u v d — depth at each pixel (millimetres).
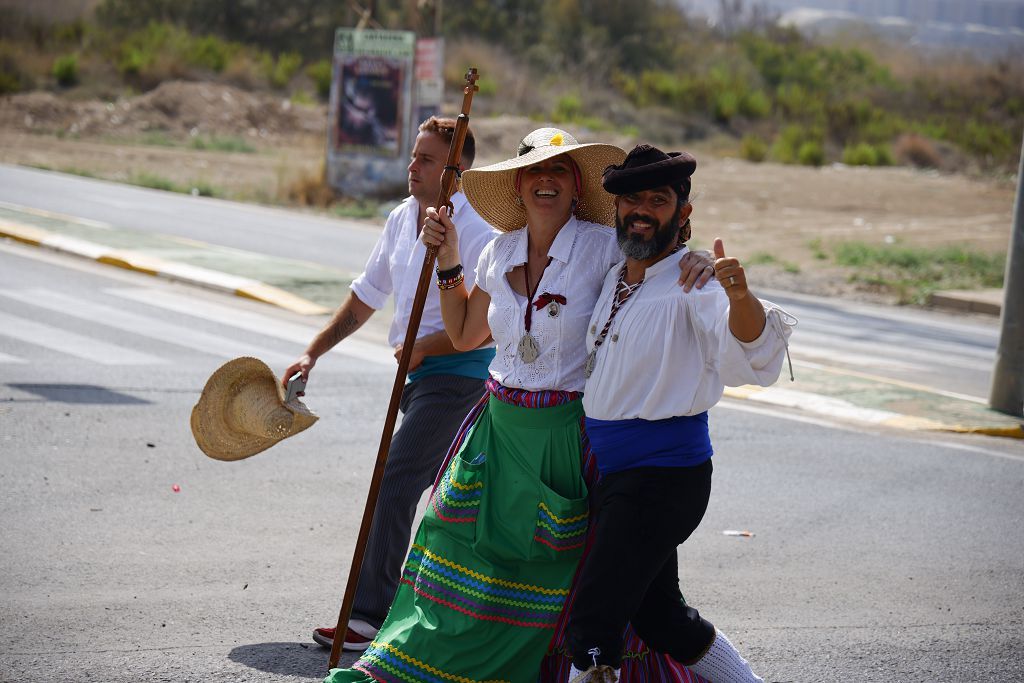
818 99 159750
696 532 18469
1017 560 17781
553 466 11094
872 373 33500
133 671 12539
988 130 147750
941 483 21844
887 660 13867
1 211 50406
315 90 132500
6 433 21125
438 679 10883
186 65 128250
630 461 10703
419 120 70625
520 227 12133
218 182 78500
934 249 63875
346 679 10906
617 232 10742
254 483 19469
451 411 13758
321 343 14781
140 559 15875
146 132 108000
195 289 37781
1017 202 27453
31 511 17422
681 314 10453
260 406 13141
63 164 82125
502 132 116312
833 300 49562
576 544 10930
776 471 22078
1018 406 27734
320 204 69938
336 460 21031
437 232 12125
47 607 14109
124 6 144250
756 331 9898
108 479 19141
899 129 145500
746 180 103375
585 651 10195
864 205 90062
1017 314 27547
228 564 15883
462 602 10945
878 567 17203
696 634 11234
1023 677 13539
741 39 191125
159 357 27906
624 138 126875
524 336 11227
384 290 14812
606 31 166250
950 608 15672
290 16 150625
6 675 12273
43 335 29359
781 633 14586
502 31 160000
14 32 130875
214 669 12703
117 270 40031
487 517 11078
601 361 10781
